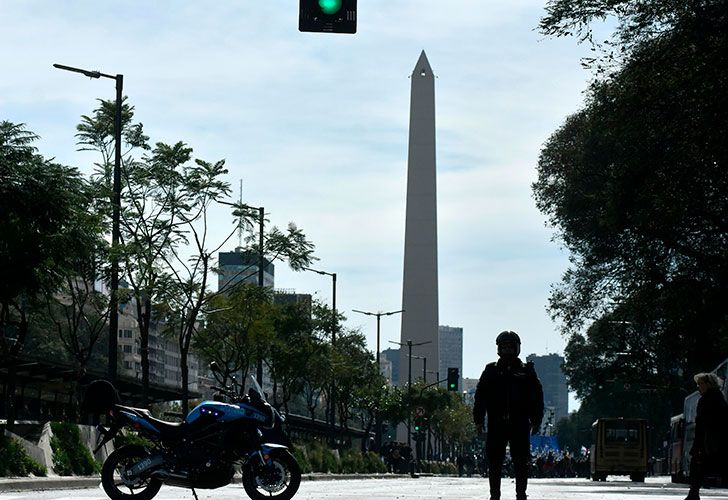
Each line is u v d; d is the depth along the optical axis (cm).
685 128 3822
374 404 9800
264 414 1681
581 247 6228
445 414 15138
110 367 4016
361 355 9162
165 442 1658
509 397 1577
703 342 5781
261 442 1675
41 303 4803
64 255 4412
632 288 5678
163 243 4559
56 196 4538
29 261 4209
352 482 4619
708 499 2764
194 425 1658
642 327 7169
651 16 3622
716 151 3759
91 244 4453
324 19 1622
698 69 3594
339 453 6781
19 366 4841
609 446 7188
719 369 4597
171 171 4522
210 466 1652
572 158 6050
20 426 3088
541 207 6431
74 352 5144
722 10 3516
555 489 3566
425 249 13088
